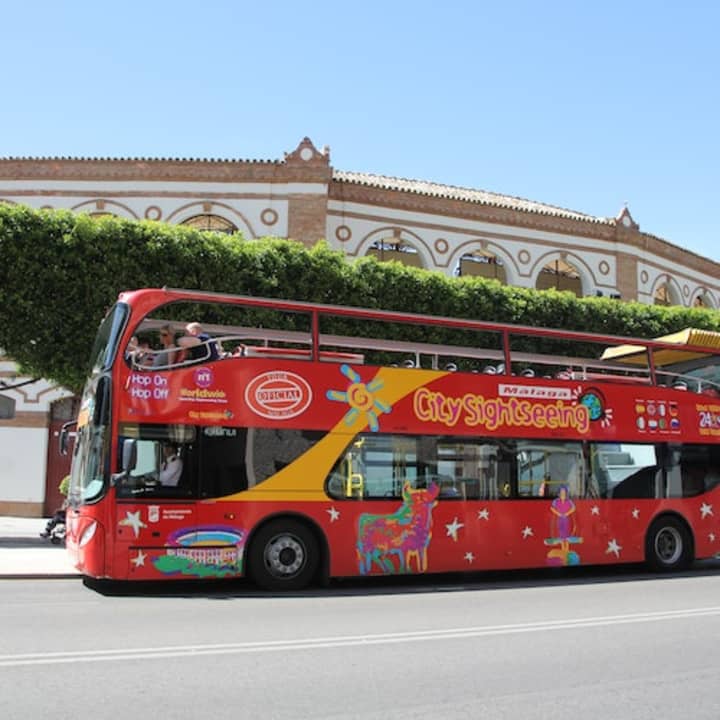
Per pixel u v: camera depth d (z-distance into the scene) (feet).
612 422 46.83
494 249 96.84
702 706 18.21
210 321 60.34
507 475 42.93
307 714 17.01
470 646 24.12
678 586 40.57
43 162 86.53
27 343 60.08
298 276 67.72
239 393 37.63
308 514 37.99
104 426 35.40
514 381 44.34
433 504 40.73
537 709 17.72
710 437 50.31
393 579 44.01
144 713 16.81
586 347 79.15
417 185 106.11
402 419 40.81
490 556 41.73
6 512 85.76
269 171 87.10
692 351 50.75
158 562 34.94
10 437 86.94
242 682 19.44
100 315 61.21
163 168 86.74
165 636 24.88
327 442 38.91
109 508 34.53
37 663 20.95
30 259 59.77
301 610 31.07
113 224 62.69
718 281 119.24
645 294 106.73
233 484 36.73
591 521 44.93
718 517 49.52
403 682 19.77
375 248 92.48
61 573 42.68
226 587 38.42
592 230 102.68
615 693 19.15
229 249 65.82
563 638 25.53
